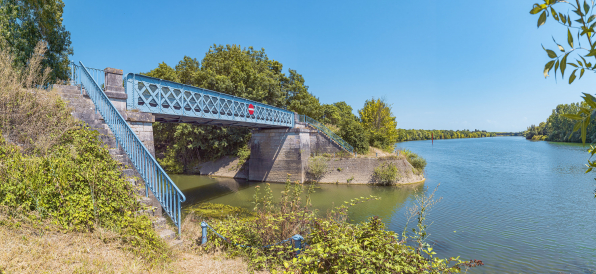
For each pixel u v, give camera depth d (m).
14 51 12.71
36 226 4.78
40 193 5.11
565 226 13.38
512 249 10.83
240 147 33.00
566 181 25.23
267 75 40.59
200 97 17.38
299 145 26.80
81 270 4.08
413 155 29.92
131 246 5.18
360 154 28.78
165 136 38.91
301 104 45.84
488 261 9.84
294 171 26.81
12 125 6.80
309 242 5.63
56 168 5.59
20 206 4.86
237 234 6.43
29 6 14.88
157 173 7.09
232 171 31.59
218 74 35.91
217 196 20.95
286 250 5.73
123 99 11.31
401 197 20.17
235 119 20.31
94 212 5.41
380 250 4.31
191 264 5.35
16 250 4.09
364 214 15.70
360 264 4.02
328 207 17.28
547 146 76.38
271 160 28.17
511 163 39.41
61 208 5.20
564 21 1.56
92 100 9.56
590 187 22.48
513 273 9.09
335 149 28.58
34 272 3.82
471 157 49.78
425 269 4.07
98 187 5.85
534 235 12.27
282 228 6.23
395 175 25.14
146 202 6.84
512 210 16.25
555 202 18.02
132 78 12.89
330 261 4.51
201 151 36.00
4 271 3.66
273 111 25.52
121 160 7.97
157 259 5.06
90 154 6.93
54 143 6.77
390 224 13.77
